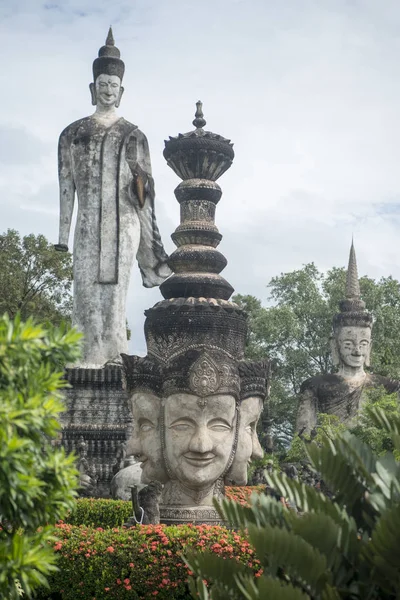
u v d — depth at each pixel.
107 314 25.84
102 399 24.09
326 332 48.19
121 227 26.19
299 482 7.32
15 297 46.00
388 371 40.44
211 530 10.84
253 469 25.94
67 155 26.73
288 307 47.69
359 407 33.28
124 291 26.14
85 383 24.12
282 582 6.33
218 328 13.38
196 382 13.05
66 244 26.66
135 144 26.64
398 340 46.28
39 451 6.82
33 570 6.56
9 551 6.51
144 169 26.73
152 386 13.39
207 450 12.93
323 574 6.51
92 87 27.47
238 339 13.67
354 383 33.69
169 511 13.16
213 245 14.93
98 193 26.27
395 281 49.16
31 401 6.57
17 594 7.32
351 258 35.72
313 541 6.71
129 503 15.97
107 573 10.52
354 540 6.84
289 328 46.75
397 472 7.21
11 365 6.66
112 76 27.09
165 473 13.41
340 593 6.62
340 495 7.45
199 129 15.07
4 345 6.60
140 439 13.52
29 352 6.71
